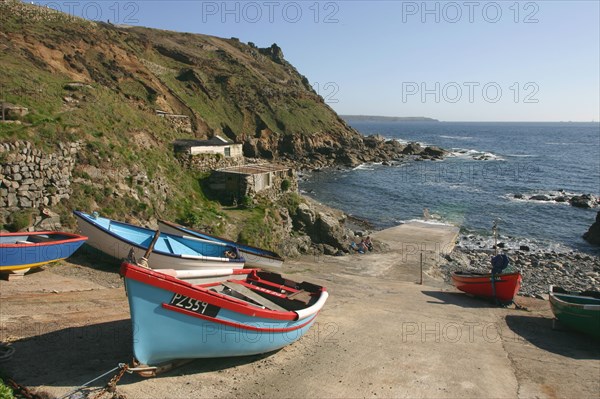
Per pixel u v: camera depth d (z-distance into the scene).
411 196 53.94
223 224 25.39
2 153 17.95
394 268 25.77
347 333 12.77
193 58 81.19
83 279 15.38
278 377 9.58
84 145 22.11
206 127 52.28
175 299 8.77
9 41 35.88
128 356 9.74
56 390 8.13
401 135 193.50
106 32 51.97
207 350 9.38
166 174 27.38
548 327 14.66
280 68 123.31
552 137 188.38
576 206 49.22
